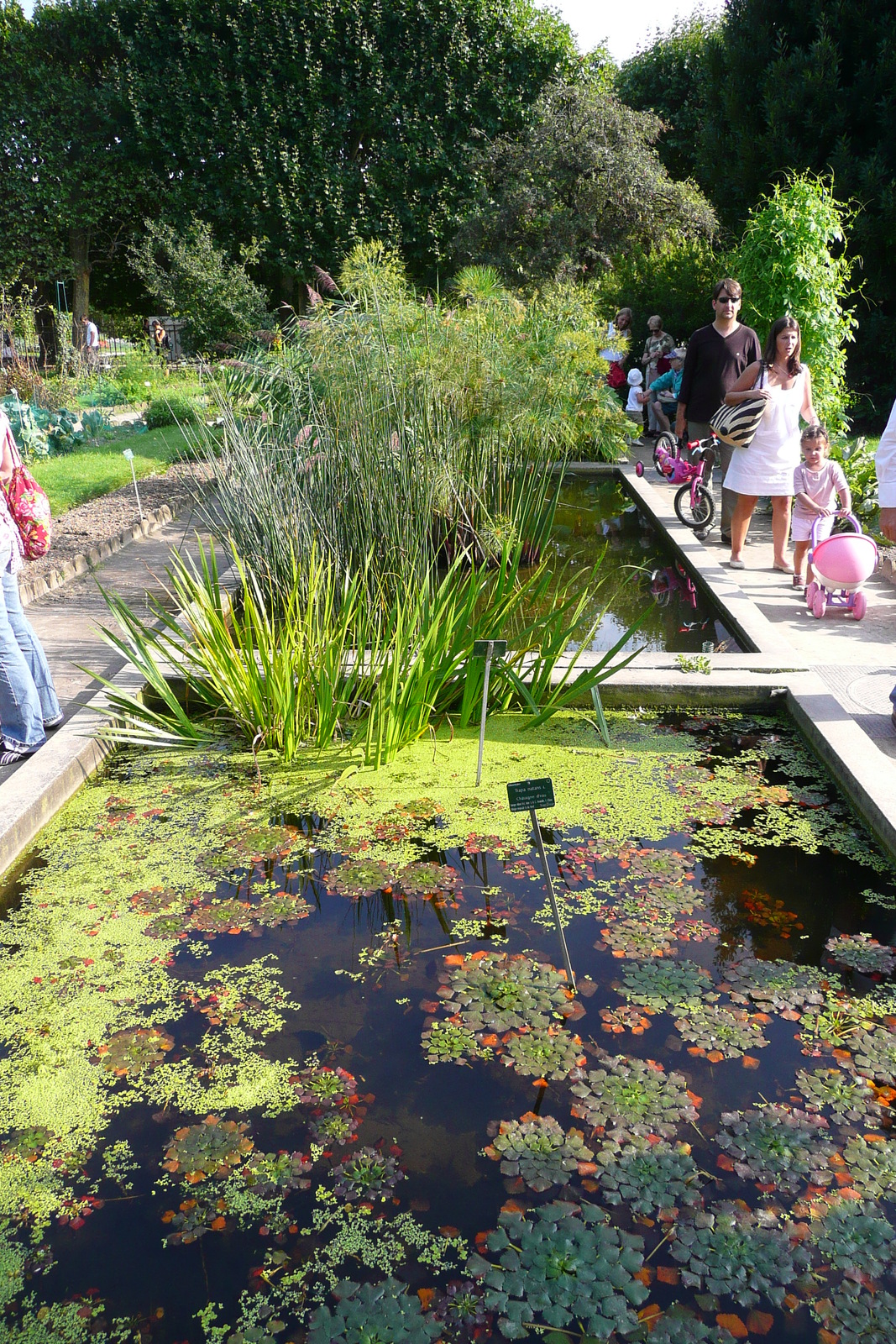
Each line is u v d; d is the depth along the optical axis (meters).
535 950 2.73
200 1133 2.13
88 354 18.98
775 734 4.05
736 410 5.76
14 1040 2.43
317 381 6.42
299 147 22.39
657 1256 1.83
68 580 6.58
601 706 4.08
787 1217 1.90
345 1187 1.99
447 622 4.18
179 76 21.48
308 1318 1.73
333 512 5.27
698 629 5.36
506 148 16.89
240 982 2.63
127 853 3.28
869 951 2.69
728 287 6.72
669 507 7.94
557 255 15.48
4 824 3.21
